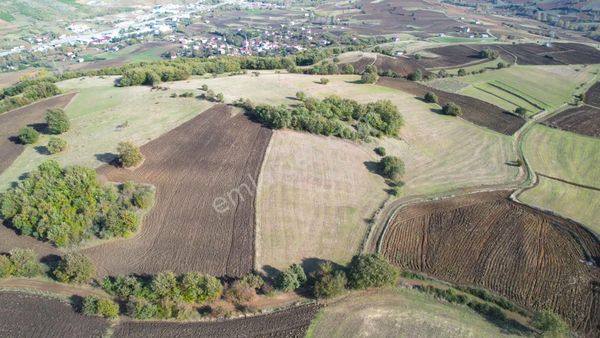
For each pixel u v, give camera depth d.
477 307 49.81
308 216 65.25
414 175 80.94
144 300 47.97
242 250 57.22
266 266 54.84
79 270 50.31
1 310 47.94
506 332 46.78
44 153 79.44
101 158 77.12
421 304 50.41
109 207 61.12
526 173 84.06
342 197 70.75
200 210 64.75
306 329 46.34
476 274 55.53
